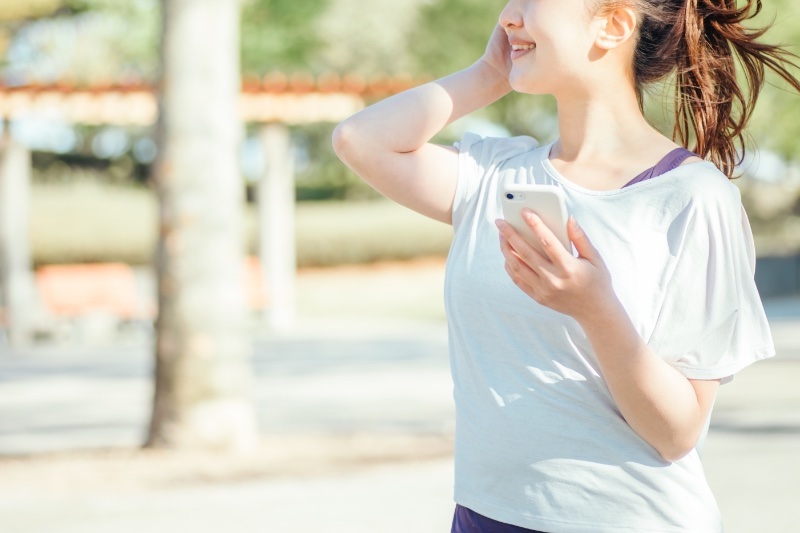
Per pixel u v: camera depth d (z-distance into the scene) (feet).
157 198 36.58
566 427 8.30
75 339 85.61
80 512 27.61
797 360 60.18
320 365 65.16
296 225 126.82
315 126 152.46
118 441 39.50
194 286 36.06
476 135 9.71
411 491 29.50
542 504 8.36
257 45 120.67
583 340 8.23
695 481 8.43
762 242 135.54
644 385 7.87
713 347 8.35
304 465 33.73
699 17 9.11
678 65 9.08
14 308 80.48
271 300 87.97
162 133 36.42
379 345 76.59
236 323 36.52
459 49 119.75
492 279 8.57
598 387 8.27
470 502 8.74
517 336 8.47
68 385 58.23
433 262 127.95
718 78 9.37
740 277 8.42
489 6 116.06
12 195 78.95
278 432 40.73
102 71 130.72
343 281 122.72
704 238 8.29
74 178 145.79
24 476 32.55
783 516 25.63
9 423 44.73
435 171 9.46
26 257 80.28
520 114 123.65
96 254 118.73
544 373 8.36
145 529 25.63
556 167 9.02
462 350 8.83
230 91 36.73
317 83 73.72
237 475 32.35
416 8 131.44
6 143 78.38
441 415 44.91
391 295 115.55
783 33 66.64
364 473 32.19
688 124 9.71
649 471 8.24
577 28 8.73
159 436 36.32
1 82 70.33
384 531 25.02
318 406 48.24
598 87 8.87
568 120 9.04
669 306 8.30
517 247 7.70
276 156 85.25
